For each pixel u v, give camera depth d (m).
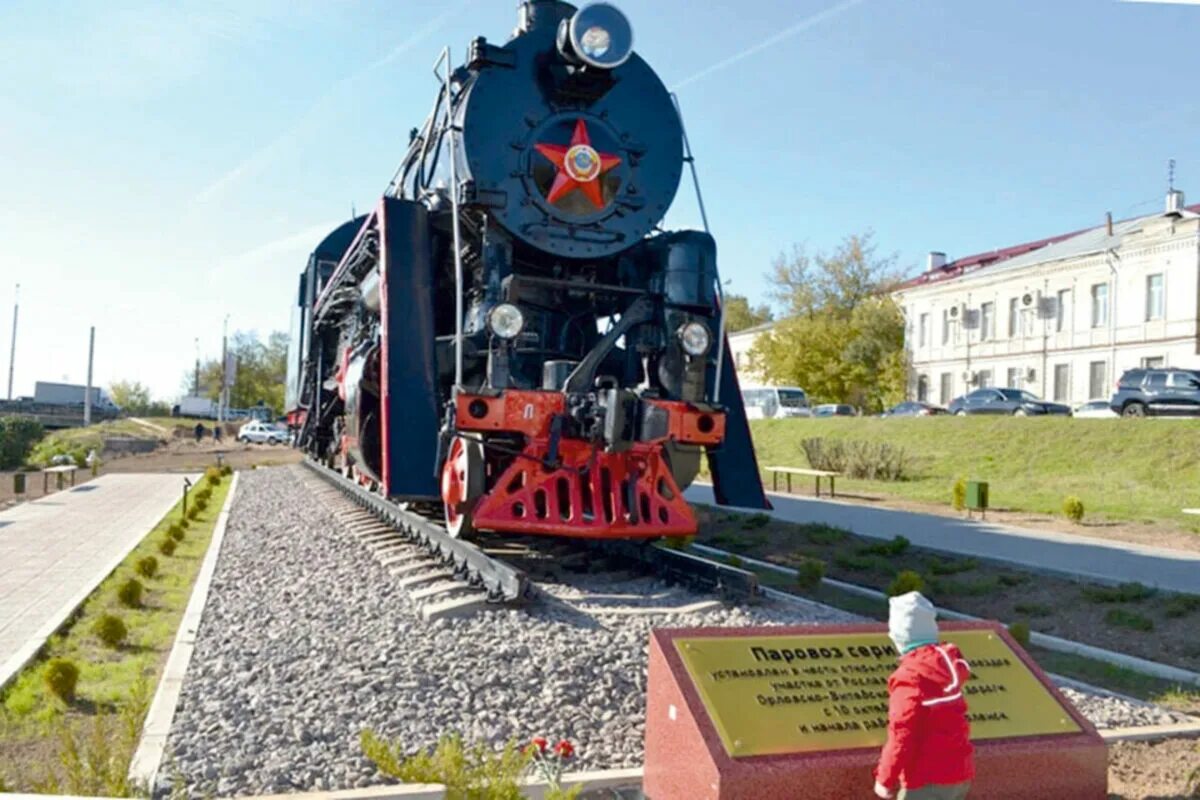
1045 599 8.52
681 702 3.87
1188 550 11.10
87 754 3.93
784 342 52.72
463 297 9.34
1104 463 20.00
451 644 5.95
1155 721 5.30
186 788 3.94
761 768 3.68
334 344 15.88
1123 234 40.81
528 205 8.72
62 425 60.09
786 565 10.49
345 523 12.46
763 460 26.92
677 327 8.77
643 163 9.27
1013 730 4.17
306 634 6.39
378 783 4.07
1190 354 35.50
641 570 8.71
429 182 9.77
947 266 55.62
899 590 8.36
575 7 9.55
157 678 5.90
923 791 3.53
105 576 9.48
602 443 7.84
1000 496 17.09
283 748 4.43
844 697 4.03
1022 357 43.16
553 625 6.42
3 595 8.57
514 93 8.83
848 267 53.53
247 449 44.25
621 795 4.21
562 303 9.28
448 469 8.09
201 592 8.22
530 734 4.72
